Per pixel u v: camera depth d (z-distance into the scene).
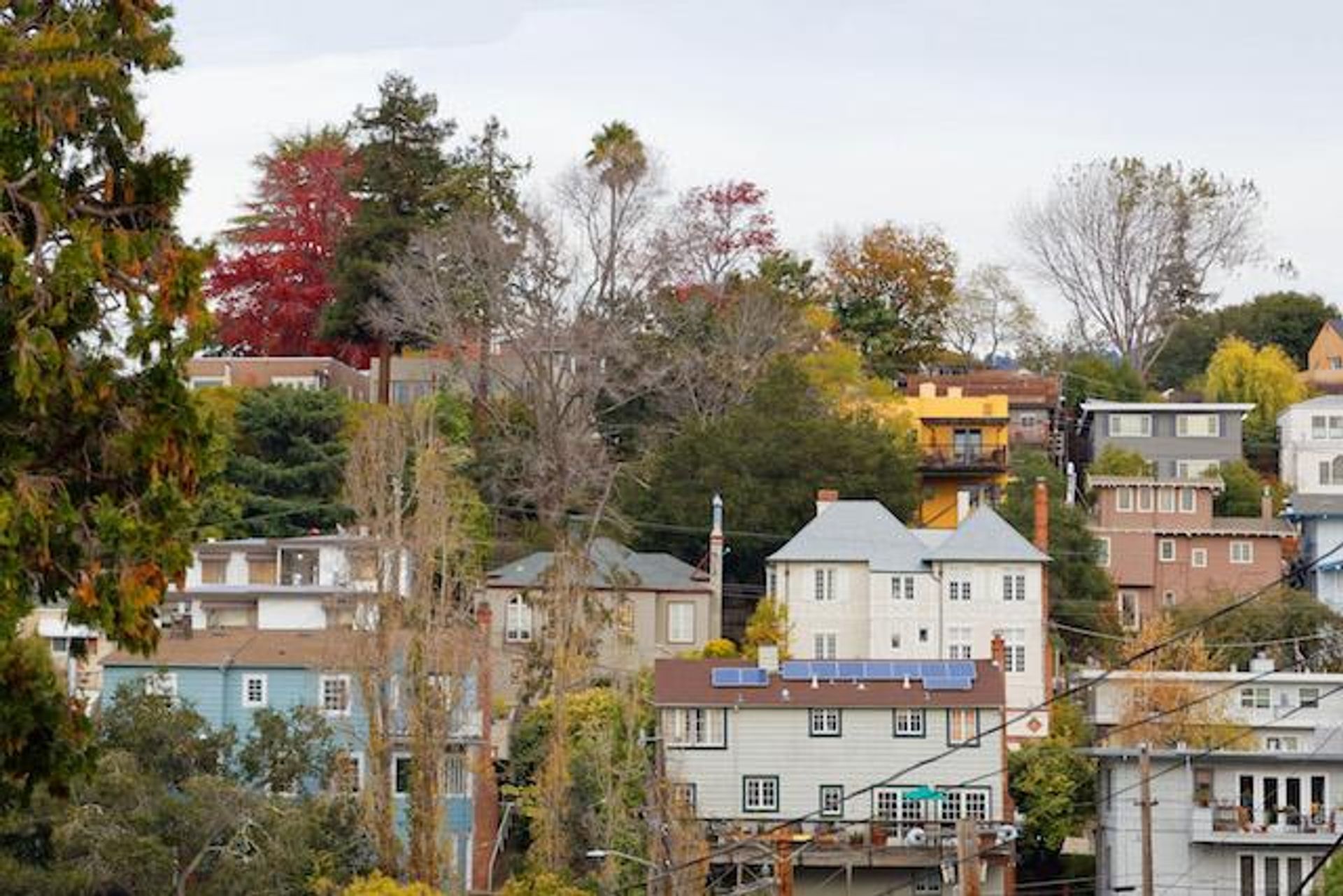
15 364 69.06
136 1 74.38
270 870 158.12
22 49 70.38
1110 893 195.00
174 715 168.62
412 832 163.88
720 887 192.25
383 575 171.88
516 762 194.88
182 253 72.69
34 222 70.94
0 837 156.38
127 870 154.50
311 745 172.50
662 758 181.25
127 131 72.94
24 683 71.56
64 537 71.75
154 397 72.88
